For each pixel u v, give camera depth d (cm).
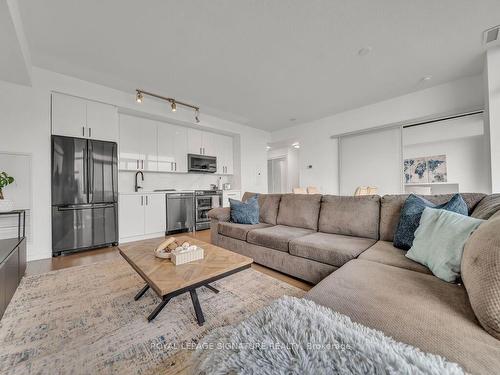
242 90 352
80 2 180
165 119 419
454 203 145
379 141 410
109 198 328
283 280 205
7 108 261
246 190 552
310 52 253
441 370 48
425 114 351
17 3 180
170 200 411
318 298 94
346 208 224
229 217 305
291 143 625
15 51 209
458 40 235
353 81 324
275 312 71
